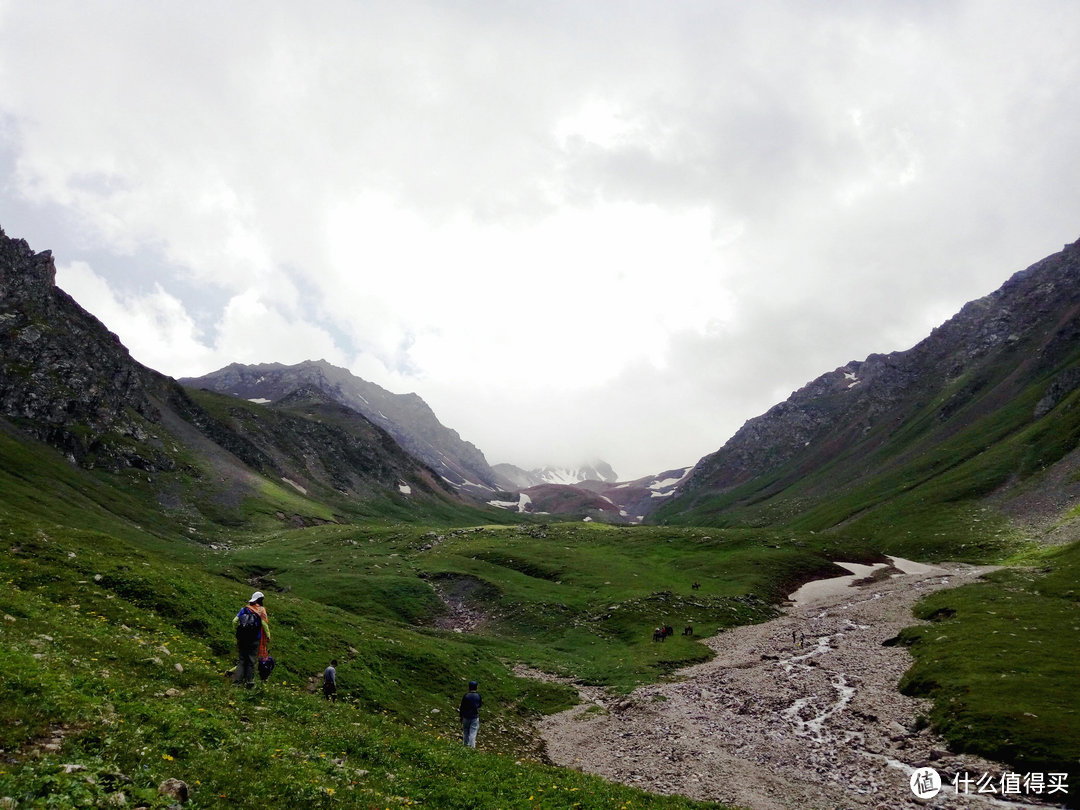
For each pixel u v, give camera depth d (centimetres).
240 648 2731
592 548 13525
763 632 8156
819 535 15225
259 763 1745
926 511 18325
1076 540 11781
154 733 1683
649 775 3691
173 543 12162
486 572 10956
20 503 10106
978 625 6544
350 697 3938
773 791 3394
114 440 17512
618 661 7000
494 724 4566
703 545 13575
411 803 1886
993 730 3712
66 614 2906
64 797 1190
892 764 3662
